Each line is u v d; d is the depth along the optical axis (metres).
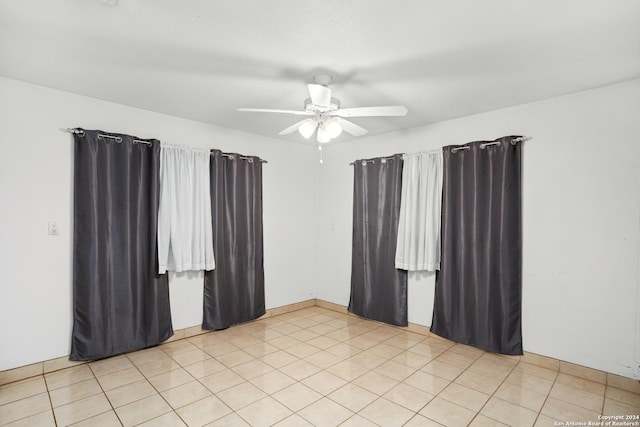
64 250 2.92
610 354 2.70
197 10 1.74
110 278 3.07
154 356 3.18
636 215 2.61
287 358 3.18
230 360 3.12
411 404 2.41
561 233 2.95
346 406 2.38
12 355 2.66
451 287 3.58
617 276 2.69
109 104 3.16
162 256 3.37
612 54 2.19
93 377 2.75
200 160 3.70
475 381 2.75
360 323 4.25
